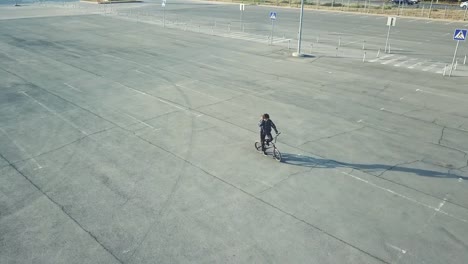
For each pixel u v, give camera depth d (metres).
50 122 16.50
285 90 21.00
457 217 10.33
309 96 20.05
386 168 12.86
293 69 25.56
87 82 22.34
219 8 63.62
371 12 57.47
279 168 12.80
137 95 20.11
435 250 9.08
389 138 15.16
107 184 11.80
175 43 34.34
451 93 20.73
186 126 16.16
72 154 13.70
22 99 19.31
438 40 36.53
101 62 27.20
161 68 25.62
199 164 13.03
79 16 52.44
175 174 12.39
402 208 10.70
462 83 22.59
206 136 15.19
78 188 11.58
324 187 11.70
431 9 57.47
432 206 10.81
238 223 10.01
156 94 20.30
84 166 12.87
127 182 11.91
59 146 14.29
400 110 18.19
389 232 9.71
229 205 10.77
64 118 16.95
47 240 9.32
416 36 38.69
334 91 20.91
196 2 74.38
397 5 63.84
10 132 15.45
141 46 32.91
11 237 9.40
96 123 16.42
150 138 14.99
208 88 21.31
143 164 13.01
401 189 11.62
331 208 10.67
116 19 49.84
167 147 14.26
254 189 11.58
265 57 29.11
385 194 11.37
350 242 9.34
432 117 17.34
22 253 8.86
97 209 10.55
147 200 10.98
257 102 19.08
